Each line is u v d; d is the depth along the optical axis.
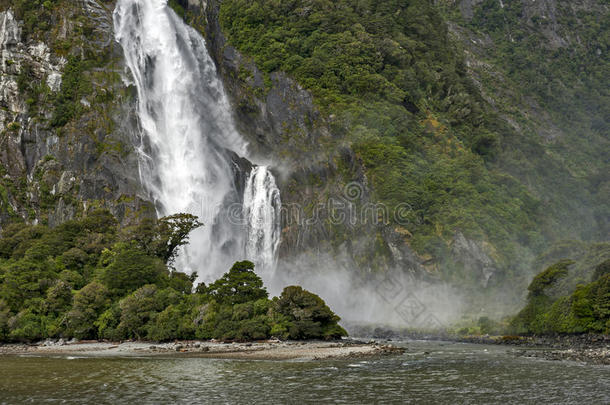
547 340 68.88
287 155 125.94
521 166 153.12
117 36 129.50
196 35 141.88
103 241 86.75
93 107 117.12
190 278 82.62
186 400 31.52
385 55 141.38
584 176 180.12
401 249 105.38
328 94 127.81
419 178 116.44
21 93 118.56
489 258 105.06
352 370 42.09
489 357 51.31
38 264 73.31
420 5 172.25
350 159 117.81
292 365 44.91
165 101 128.88
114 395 32.88
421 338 81.38
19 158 114.06
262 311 65.69
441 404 30.41
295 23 144.75
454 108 151.00
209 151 128.50
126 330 64.94
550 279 81.88
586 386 35.09
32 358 51.03
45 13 126.12
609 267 73.94
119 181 110.50
